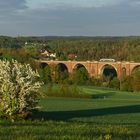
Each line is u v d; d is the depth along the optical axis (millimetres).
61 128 16797
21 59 133375
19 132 14219
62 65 152750
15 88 26422
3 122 22406
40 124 20359
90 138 12500
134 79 117500
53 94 83625
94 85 126500
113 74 143125
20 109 26531
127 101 78500
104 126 19609
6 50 136625
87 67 147500
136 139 12680
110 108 59156
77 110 52969
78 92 85500
